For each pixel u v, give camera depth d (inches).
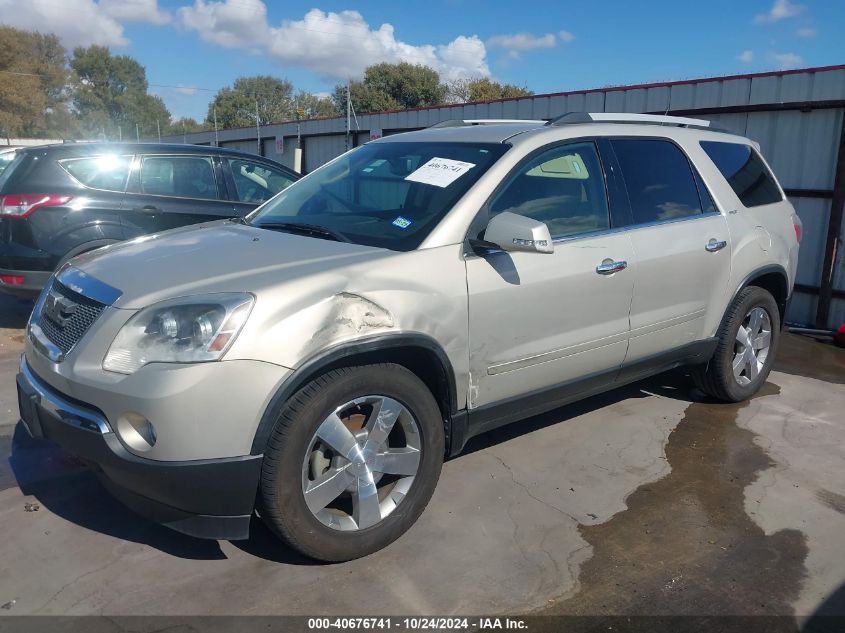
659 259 159.6
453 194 134.1
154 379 101.0
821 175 292.8
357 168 160.7
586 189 152.0
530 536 129.3
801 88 291.4
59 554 120.6
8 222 226.4
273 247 126.8
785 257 197.8
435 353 122.6
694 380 195.8
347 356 112.0
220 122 2938.0
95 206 235.6
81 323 113.8
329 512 118.4
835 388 215.9
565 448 166.2
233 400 102.1
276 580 115.2
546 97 406.3
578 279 142.9
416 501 125.5
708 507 141.1
